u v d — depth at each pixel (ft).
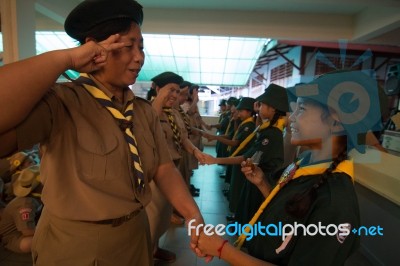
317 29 11.75
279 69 20.66
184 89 8.04
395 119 7.75
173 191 2.65
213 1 10.82
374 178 5.83
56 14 9.46
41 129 1.62
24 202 5.02
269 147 5.74
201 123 13.33
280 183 2.67
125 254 2.16
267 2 10.64
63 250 1.96
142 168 2.19
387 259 5.54
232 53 16.14
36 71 1.38
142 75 19.89
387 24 9.61
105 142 1.95
